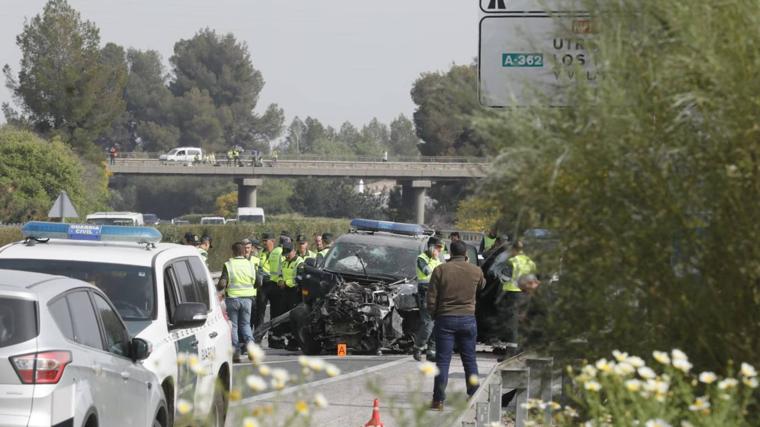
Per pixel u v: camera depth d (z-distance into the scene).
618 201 13.09
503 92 14.13
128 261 24.62
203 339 25.75
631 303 13.37
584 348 13.78
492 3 18.69
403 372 41.34
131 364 20.55
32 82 197.12
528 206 13.27
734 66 12.62
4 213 158.62
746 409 13.19
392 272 52.38
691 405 12.49
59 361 17.12
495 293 42.81
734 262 12.89
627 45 13.23
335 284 51.03
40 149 170.25
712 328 13.18
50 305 17.84
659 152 12.93
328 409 31.92
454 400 15.16
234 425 13.11
